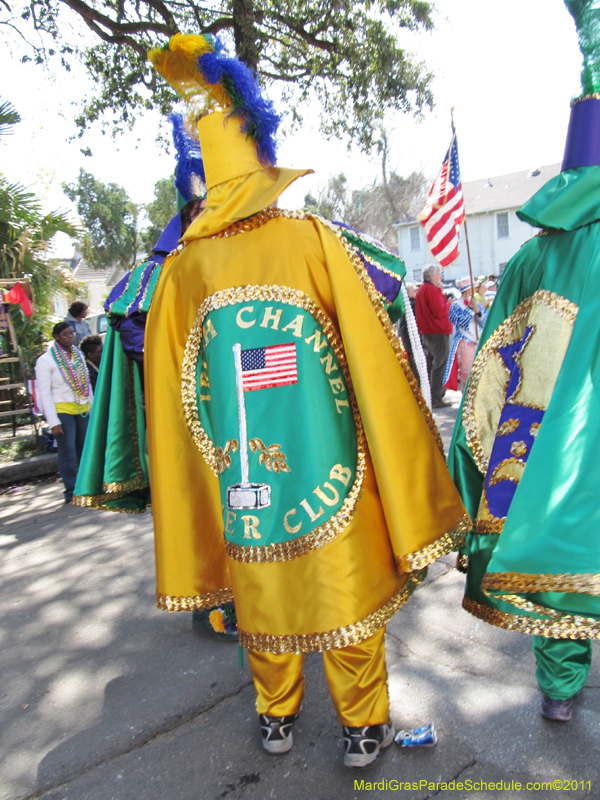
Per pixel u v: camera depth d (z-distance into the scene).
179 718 2.56
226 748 2.34
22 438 9.21
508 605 2.10
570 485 1.83
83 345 6.62
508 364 2.31
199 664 2.96
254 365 1.96
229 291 1.98
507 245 36.06
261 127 2.03
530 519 1.86
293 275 1.95
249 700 2.63
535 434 2.12
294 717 2.26
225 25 9.81
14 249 9.77
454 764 2.14
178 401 2.20
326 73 11.27
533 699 2.44
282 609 1.93
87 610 3.68
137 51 10.10
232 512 1.98
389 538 2.02
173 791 2.15
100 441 2.95
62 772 2.30
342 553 1.91
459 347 7.04
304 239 1.96
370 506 1.99
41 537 5.17
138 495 3.16
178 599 2.21
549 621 2.03
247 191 2.01
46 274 10.27
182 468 2.21
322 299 1.97
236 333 1.97
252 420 1.95
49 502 6.37
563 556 1.78
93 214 47.56
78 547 4.81
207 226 2.02
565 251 2.12
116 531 5.13
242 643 2.01
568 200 2.12
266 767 2.21
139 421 3.01
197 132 2.16
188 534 2.21
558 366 2.08
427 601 3.34
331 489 1.92
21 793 2.21
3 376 9.35
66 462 6.08
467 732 2.29
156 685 2.82
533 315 2.17
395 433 1.93
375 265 2.03
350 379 2.01
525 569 1.82
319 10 10.35
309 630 1.90
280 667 2.16
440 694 2.53
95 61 10.93
